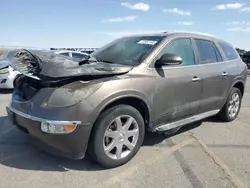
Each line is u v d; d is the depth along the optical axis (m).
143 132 3.79
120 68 3.53
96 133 3.28
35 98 3.32
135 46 4.29
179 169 3.51
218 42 5.39
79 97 3.11
